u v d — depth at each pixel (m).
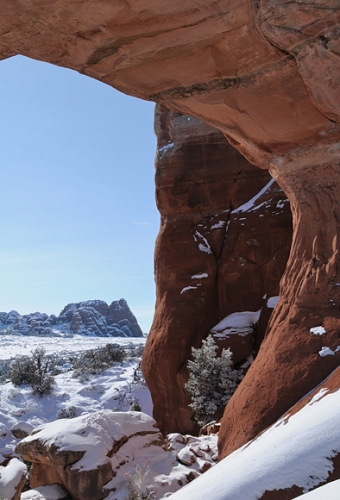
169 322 16.27
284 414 5.78
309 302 6.84
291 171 7.58
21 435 18.19
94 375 31.11
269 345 7.19
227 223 16.97
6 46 6.18
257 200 16.55
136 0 5.33
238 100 6.71
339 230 6.87
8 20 5.68
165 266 17.38
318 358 6.11
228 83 6.45
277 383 6.35
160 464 7.47
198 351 13.07
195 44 5.90
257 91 6.43
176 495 5.09
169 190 17.77
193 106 7.18
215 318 16.03
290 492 3.85
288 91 6.27
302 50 5.46
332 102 5.97
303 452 4.16
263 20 5.30
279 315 7.45
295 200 7.74
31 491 6.83
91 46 6.08
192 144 17.89
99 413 7.92
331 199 7.05
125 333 124.12
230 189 17.23
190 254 16.97
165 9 5.44
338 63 5.41
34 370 28.44
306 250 7.34
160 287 17.52
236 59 6.04
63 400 24.97
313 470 3.92
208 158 17.62
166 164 18.03
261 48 5.76
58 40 6.04
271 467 4.20
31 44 6.11
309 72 5.65
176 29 5.71
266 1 5.13
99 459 6.82
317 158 7.08
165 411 15.88
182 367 15.55
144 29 5.73
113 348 39.12
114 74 6.66
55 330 121.75
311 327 6.56
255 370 7.11
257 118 6.99
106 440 7.23
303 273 7.19
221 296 16.19
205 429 10.37
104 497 6.57
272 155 7.76
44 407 23.80
